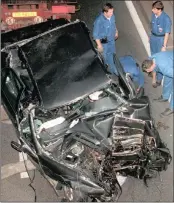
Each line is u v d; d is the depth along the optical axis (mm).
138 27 9211
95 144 5723
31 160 6129
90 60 6219
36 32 7156
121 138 5820
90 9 9070
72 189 5848
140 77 7359
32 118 5875
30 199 6258
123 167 5953
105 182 5727
